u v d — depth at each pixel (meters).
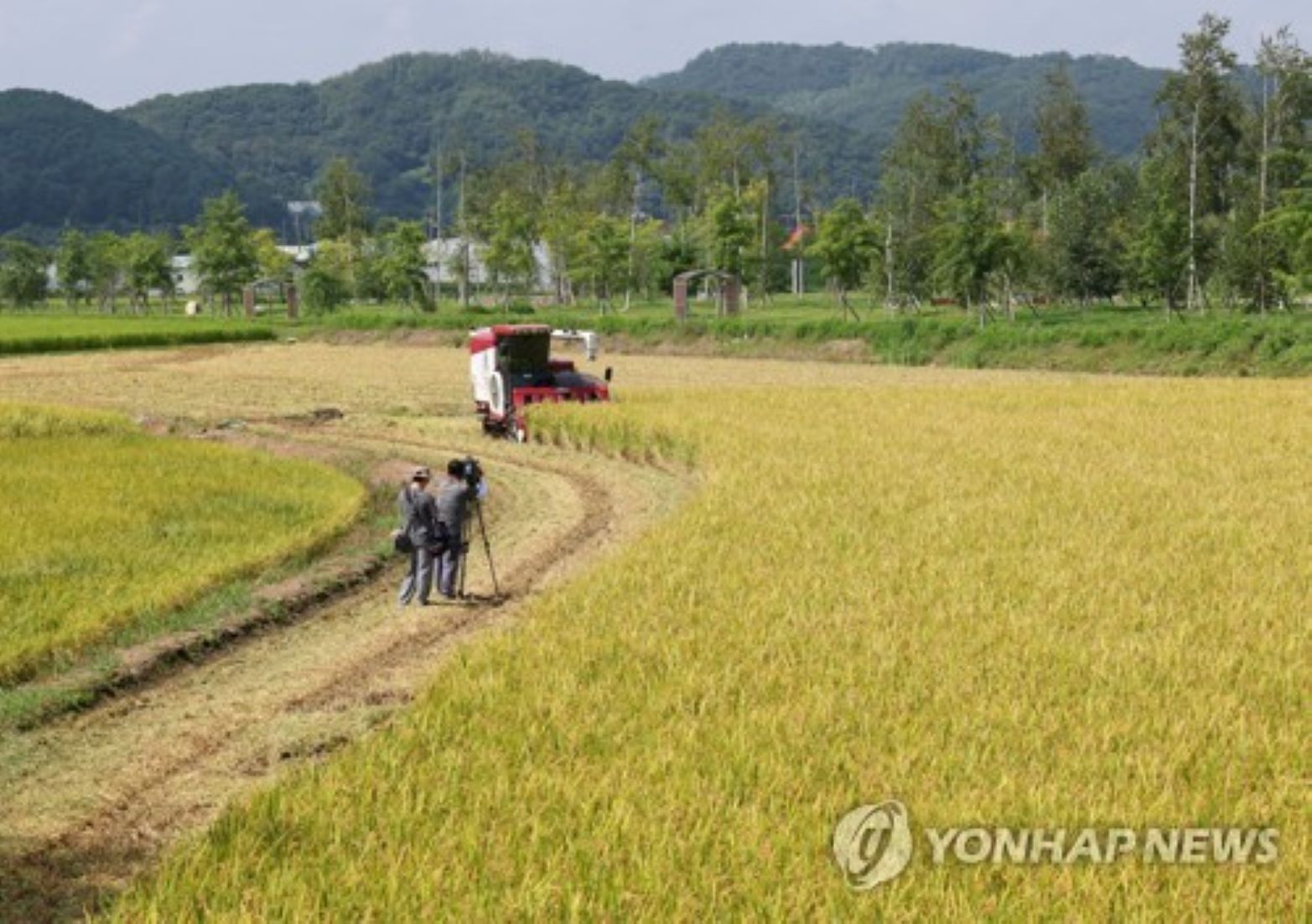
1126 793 8.88
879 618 14.01
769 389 47.41
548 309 136.38
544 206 159.00
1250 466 26.20
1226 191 106.81
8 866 9.98
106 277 163.88
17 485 26.97
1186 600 14.80
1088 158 133.62
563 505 27.39
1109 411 38.03
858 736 10.26
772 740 10.17
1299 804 8.74
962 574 16.25
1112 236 100.25
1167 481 24.19
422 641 16.73
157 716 13.73
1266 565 16.55
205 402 52.34
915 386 56.59
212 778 11.84
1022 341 70.81
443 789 9.34
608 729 10.56
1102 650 12.48
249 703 14.08
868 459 27.89
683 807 8.88
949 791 9.09
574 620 14.25
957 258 86.31
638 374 66.69
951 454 28.58
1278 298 82.31
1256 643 12.70
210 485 27.48
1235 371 60.91
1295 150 101.12
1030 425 34.50
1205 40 105.38
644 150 173.38
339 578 19.88
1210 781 9.13
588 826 8.74
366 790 9.45
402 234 131.12
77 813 11.06
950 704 10.92
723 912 7.51
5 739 12.95
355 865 8.16
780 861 8.06
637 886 7.76
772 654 12.84
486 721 10.93
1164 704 10.83
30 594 17.55
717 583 16.00
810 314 112.62
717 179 163.25
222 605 17.81
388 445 38.66
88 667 15.05
